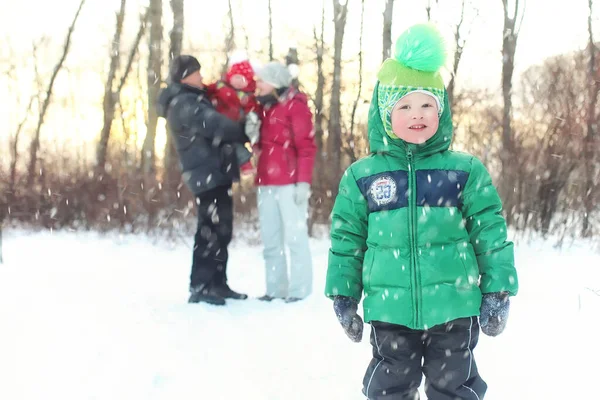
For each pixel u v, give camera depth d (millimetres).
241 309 5156
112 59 16156
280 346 4086
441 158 2715
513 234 10664
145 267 7395
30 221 12031
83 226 11859
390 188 2684
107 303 5117
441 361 2654
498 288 2562
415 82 2660
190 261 7992
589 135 10453
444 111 2736
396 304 2613
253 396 3205
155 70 13258
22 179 12945
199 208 5375
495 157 12227
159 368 3553
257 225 11078
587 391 3227
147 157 13141
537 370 3574
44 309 4770
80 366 3510
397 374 2674
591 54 11664
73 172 13258
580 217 10438
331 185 11828
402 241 2631
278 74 5539
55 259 7941
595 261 7816
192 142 5289
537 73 13117
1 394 3098
